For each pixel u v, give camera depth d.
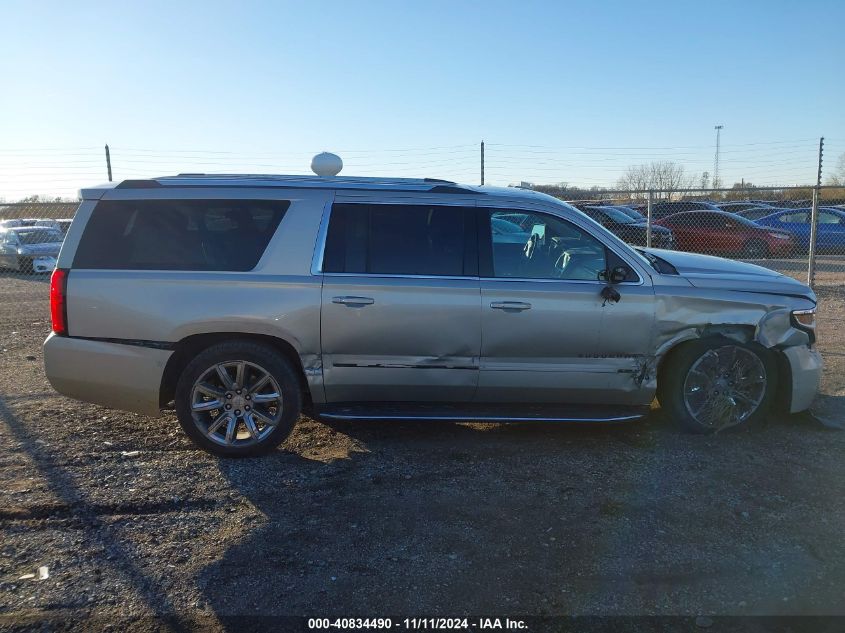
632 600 3.23
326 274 4.75
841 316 10.16
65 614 3.11
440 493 4.31
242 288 4.68
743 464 4.71
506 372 4.88
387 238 4.84
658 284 4.95
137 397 4.75
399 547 3.68
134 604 3.19
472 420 4.87
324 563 3.53
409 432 5.40
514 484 4.43
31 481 4.45
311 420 5.68
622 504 4.15
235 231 4.80
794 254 18.52
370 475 4.59
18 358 7.85
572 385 4.95
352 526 3.90
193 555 3.60
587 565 3.50
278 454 4.96
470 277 4.82
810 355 5.17
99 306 4.67
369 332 4.74
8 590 3.28
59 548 3.66
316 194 4.88
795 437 5.19
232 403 4.83
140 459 4.83
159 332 4.66
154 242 4.76
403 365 4.81
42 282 15.49
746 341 5.05
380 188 4.94
